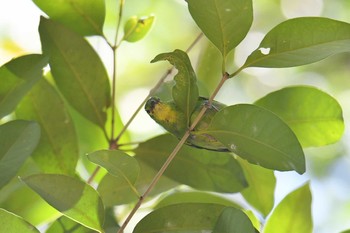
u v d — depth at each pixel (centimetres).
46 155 475
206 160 467
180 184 478
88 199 375
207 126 400
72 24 475
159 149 473
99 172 521
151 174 475
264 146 379
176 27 855
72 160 475
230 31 392
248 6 389
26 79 435
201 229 394
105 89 482
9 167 406
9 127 412
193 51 689
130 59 841
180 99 399
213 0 389
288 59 387
